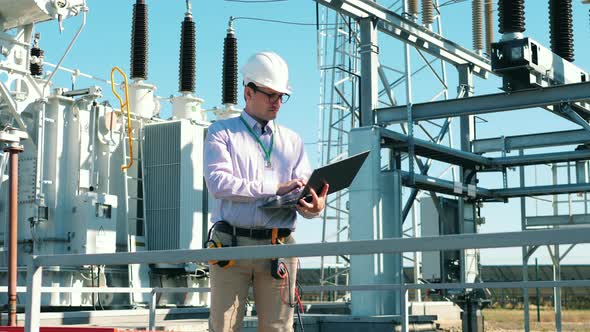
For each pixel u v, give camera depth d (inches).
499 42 502.3
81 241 550.6
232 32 690.8
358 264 562.3
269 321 158.4
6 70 534.0
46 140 560.7
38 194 547.8
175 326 447.8
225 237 157.3
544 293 1641.2
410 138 580.7
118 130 600.4
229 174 155.4
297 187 154.7
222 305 154.7
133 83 642.8
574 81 562.6
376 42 597.0
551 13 545.3
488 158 687.1
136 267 590.9
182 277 622.5
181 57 677.3
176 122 629.3
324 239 959.0
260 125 164.7
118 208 600.4
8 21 534.0
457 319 861.8
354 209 569.6
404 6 652.1
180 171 621.6
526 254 721.6
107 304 566.6
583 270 1621.6
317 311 751.7
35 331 126.6
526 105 537.0
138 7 645.3
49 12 528.7
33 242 551.8
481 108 556.4
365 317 538.3
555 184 690.2
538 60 506.6
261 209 156.3
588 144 685.3
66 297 542.0
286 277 158.9
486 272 1690.5
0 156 535.2
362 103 592.7
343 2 565.3
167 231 619.2
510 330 900.6
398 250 98.2
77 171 565.6
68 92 576.4
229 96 685.3
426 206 702.5
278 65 162.9
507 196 705.6
